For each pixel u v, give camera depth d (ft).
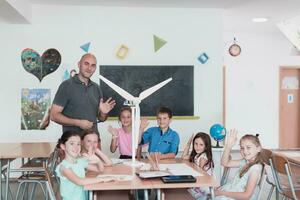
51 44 18.01
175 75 18.66
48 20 17.94
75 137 8.87
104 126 18.07
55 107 11.12
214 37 18.81
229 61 26.27
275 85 26.81
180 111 18.69
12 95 17.93
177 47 18.66
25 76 17.93
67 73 18.02
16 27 17.83
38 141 18.06
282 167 10.19
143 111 18.40
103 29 18.24
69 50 18.06
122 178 8.23
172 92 18.62
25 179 12.47
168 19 18.57
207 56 18.80
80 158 9.12
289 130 27.66
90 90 11.41
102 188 7.52
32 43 17.92
